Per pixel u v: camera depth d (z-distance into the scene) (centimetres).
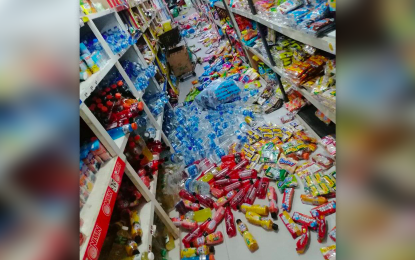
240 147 265
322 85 175
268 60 267
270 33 264
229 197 208
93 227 104
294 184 193
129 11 328
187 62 535
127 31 268
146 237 148
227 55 507
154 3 657
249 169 226
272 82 331
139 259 134
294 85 207
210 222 194
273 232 174
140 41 391
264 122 285
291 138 241
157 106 298
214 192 220
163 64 466
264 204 195
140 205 170
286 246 163
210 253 178
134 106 193
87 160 131
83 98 133
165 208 225
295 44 223
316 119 236
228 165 242
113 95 203
